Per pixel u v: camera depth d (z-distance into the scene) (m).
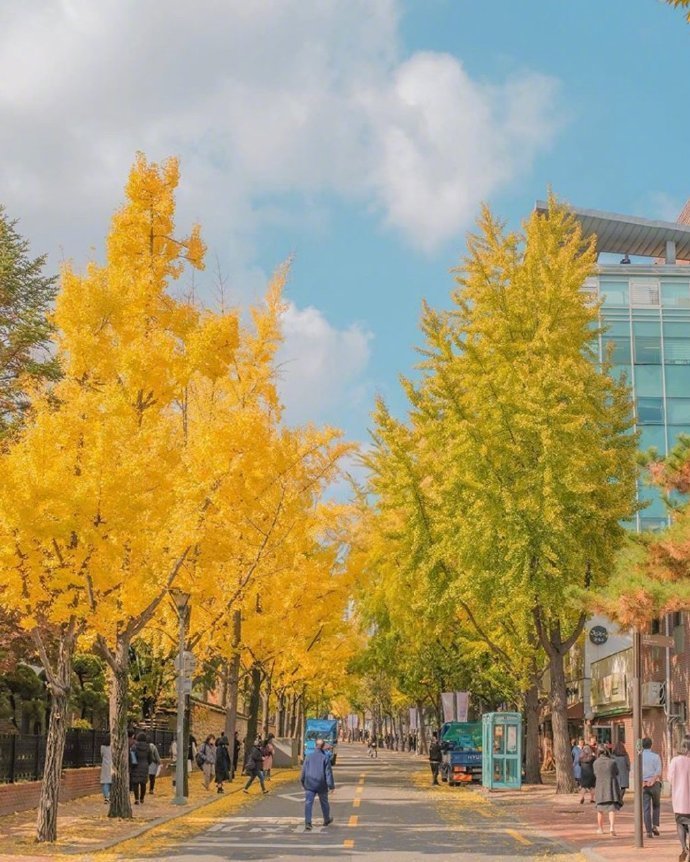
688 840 15.95
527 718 39.91
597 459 32.31
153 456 19.78
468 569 33.09
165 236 24.45
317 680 54.94
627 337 65.25
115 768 23.27
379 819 24.28
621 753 26.31
